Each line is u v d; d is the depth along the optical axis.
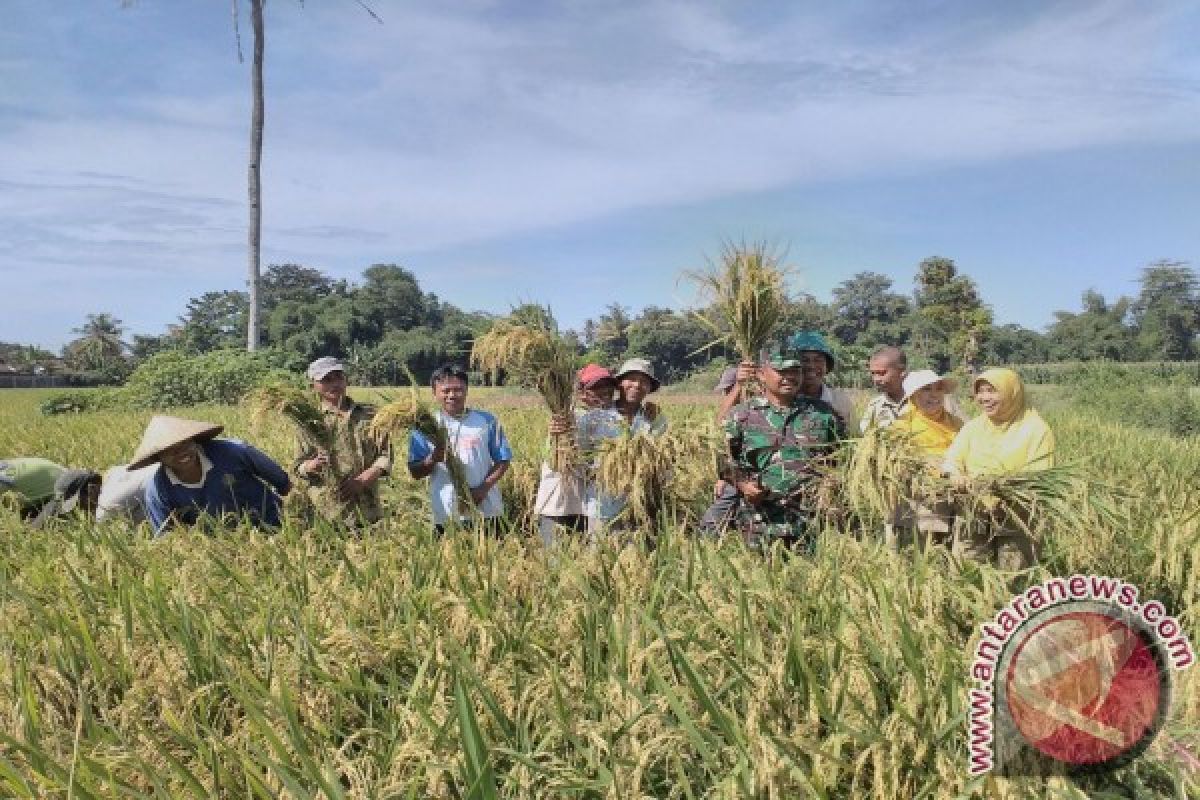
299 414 7.08
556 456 6.67
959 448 6.29
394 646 4.20
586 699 3.72
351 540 6.05
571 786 3.22
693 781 3.38
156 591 4.67
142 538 6.34
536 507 7.08
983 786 3.09
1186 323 138.75
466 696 3.21
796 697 3.58
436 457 6.63
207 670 4.12
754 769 3.08
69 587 5.18
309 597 4.96
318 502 7.25
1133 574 4.91
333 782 3.09
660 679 3.50
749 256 6.74
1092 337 132.00
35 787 3.30
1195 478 8.10
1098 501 5.22
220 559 5.47
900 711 3.27
